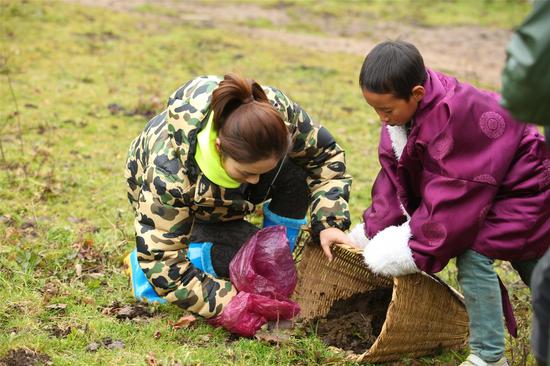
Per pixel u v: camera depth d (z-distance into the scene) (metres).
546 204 4.39
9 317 5.10
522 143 4.44
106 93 11.05
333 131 10.20
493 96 4.55
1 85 10.93
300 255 5.64
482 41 16.92
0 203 7.12
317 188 5.24
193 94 4.71
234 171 4.53
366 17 18.67
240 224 5.47
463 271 4.53
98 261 6.06
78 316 5.16
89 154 8.68
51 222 6.80
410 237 4.50
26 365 4.54
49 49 12.98
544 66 3.16
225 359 4.71
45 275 5.76
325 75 13.18
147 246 4.80
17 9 14.91
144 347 4.83
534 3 3.23
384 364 4.80
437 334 4.96
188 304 4.89
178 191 4.69
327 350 4.84
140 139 5.19
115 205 7.32
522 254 4.43
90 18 15.55
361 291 5.43
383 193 5.02
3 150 8.50
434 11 19.61
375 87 4.48
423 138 4.47
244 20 17.42
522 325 5.48
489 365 4.52
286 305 4.95
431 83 4.55
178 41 14.52
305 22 17.80
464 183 4.36
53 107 10.24
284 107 4.90
